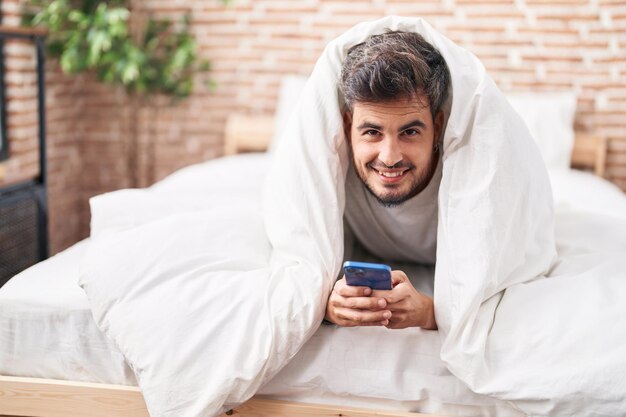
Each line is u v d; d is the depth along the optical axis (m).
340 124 1.26
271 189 1.33
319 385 1.20
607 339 1.09
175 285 1.23
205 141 3.13
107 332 1.21
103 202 1.57
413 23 1.27
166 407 1.14
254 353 1.14
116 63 2.70
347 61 1.24
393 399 1.18
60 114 3.00
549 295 1.19
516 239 1.22
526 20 2.77
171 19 3.04
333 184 1.26
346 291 1.16
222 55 3.05
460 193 1.22
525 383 1.08
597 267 1.26
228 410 1.16
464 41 2.83
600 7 2.70
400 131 1.20
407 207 1.36
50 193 2.95
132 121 3.14
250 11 2.99
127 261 1.26
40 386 1.27
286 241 1.26
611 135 2.76
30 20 2.70
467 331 1.13
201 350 1.16
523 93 2.81
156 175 3.19
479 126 1.22
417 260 1.56
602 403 1.04
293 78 2.85
